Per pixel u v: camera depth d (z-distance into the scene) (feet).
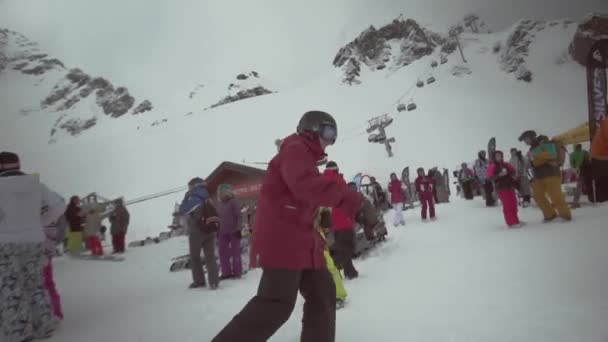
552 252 16.17
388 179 131.95
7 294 12.24
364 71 315.37
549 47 249.34
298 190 6.63
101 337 12.87
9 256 12.44
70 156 230.27
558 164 24.34
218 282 19.85
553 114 177.06
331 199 6.57
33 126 451.94
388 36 351.46
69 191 192.13
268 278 7.13
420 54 311.06
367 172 141.08
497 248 19.01
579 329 8.70
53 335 13.57
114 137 253.85
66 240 48.96
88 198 69.21
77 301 19.84
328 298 7.66
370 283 16.21
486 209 39.01
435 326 10.11
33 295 13.16
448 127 172.96
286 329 11.49
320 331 7.48
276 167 7.37
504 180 25.35
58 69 587.27
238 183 44.24
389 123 167.02
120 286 23.43
